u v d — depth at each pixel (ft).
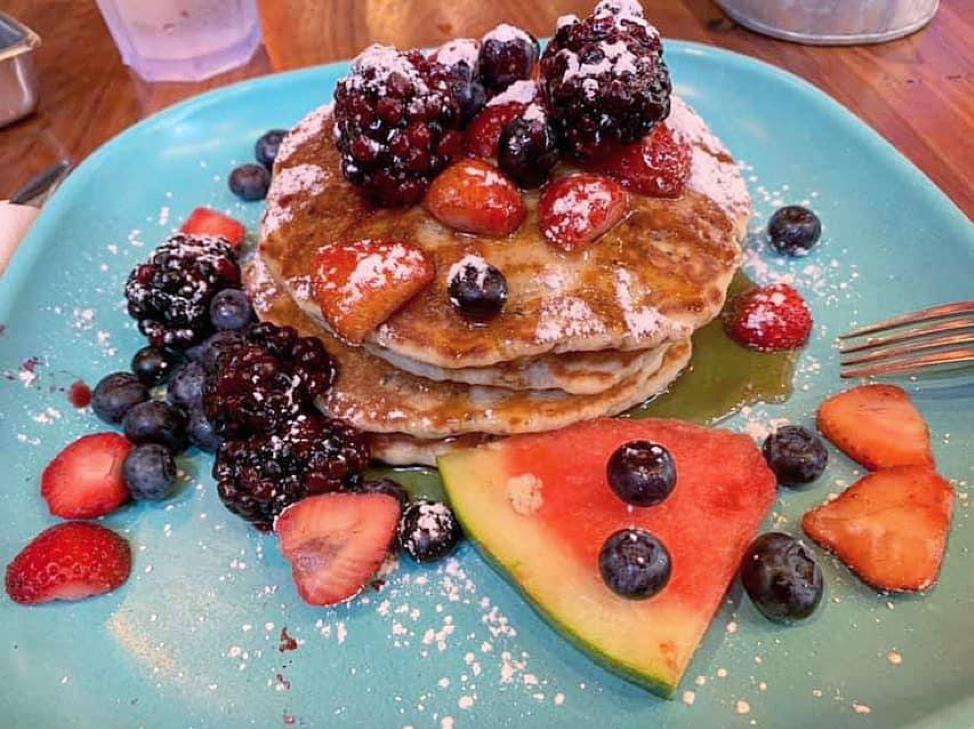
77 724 0.60
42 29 1.35
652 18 1.26
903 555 0.63
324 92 1.07
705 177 0.77
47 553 0.66
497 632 0.63
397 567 0.67
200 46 1.22
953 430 0.72
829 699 0.58
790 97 1.01
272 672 0.62
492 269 0.66
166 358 0.81
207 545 0.70
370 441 0.74
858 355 0.79
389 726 0.59
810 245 0.86
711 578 0.63
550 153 0.69
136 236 0.96
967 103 1.08
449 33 1.27
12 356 0.83
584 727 0.58
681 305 0.69
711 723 0.57
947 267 0.83
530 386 0.70
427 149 0.67
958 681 0.58
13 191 1.07
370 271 0.66
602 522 0.66
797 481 0.69
